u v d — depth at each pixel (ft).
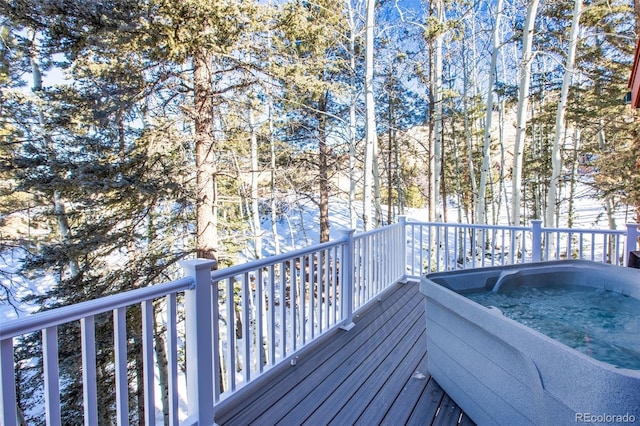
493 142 48.29
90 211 18.47
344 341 9.87
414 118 41.91
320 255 9.75
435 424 6.30
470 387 6.37
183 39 14.99
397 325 11.00
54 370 4.32
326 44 27.32
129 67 16.70
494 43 29.45
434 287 7.49
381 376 7.98
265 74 20.26
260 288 7.62
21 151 17.87
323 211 39.06
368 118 26.68
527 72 25.68
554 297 9.06
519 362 5.13
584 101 32.99
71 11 13.70
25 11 13.65
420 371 8.18
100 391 17.75
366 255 12.50
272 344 7.95
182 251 20.57
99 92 16.51
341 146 37.96
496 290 9.18
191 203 20.18
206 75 18.45
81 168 15.97
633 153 26.45
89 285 18.97
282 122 33.19
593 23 28.60
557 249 13.55
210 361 6.18
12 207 22.62
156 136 17.72
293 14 18.70
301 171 37.73
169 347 5.67
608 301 8.75
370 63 26.50
